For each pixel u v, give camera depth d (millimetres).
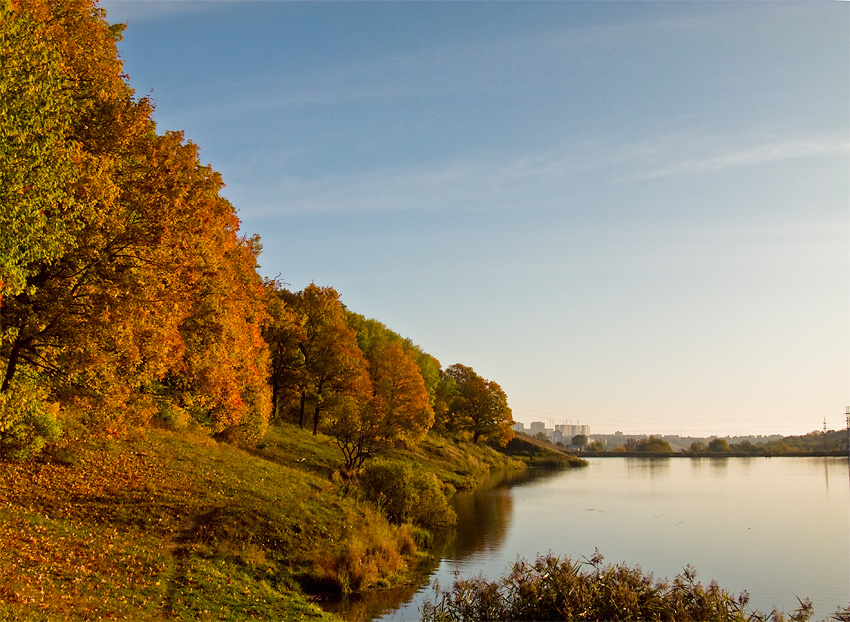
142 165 20656
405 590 24375
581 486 74375
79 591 15344
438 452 80750
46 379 18594
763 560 34688
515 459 116125
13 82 13883
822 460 157625
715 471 111312
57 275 17641
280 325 52906
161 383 27812
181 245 20922
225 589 19406
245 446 41906
